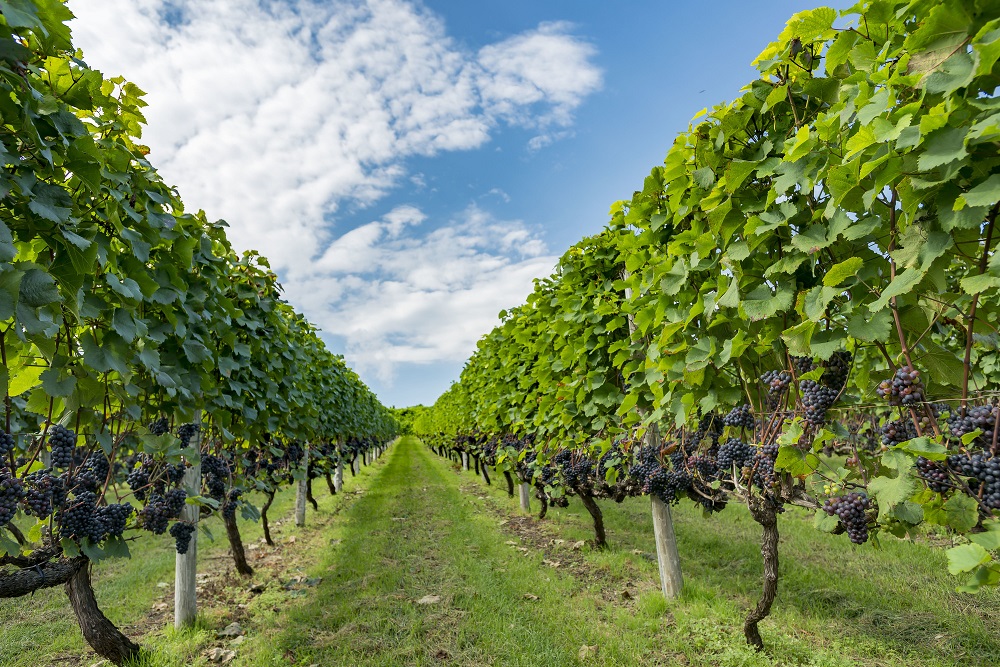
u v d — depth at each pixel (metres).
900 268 2.05
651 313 3.74
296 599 5.11
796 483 3.04
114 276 2.54
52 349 2.16
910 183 1.80
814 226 2.37
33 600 5.26
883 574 4.82
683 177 3.27
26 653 4.16
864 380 2.37
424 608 4.66
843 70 2.43
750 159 2.88
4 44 1.76
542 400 6.54
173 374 3.50
